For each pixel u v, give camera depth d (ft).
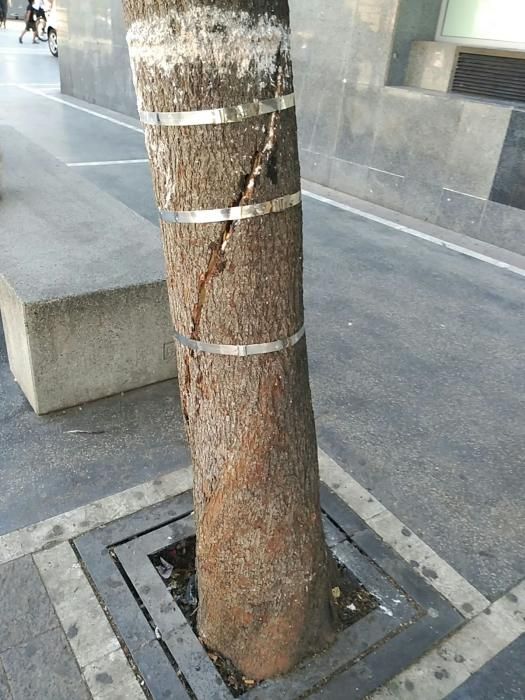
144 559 8.15
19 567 7.98
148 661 6.89
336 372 13.01
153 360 11.87
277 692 6.64
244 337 5.52
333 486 9.59
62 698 6.61
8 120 34.50
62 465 9.98
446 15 21.34
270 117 4.89
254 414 5.84
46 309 10.22
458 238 20.67
